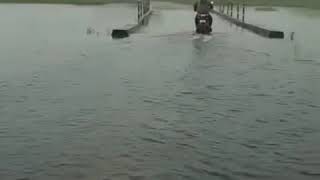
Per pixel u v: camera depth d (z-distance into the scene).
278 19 64.19
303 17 69.06
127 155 12.95
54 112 17.23
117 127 15.45
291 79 23.78
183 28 50.59
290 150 13.52
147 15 65.25
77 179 11.41
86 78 23.50
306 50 35.03
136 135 14.64
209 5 46.28
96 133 14.84
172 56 30.97
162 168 12.08
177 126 15.59
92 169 12.00
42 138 14.38
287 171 12.06
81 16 65.12
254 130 15.30
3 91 20.69
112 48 34.88
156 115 16.84
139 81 22.69
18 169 12.02
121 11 77.12
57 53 32.16
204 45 37.09
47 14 67.75
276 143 14.10
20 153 13.12
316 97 19.98
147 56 30.92
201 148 13.54
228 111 17.53
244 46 36.97
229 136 14.65
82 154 13.02
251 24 51.75
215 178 11.54
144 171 11.89
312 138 14.59
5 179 11.41
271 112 17.50
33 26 50.72
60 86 21.64
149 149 13.43
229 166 12.28
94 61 28.83
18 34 43.44
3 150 13.36
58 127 15.47
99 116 16.70
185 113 17.17
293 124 16.03
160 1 121.62
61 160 12.59
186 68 26.39
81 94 20.03
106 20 59.00
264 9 90.50
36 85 21.89
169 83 22.28
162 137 14.47
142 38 41.50
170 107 18.00
